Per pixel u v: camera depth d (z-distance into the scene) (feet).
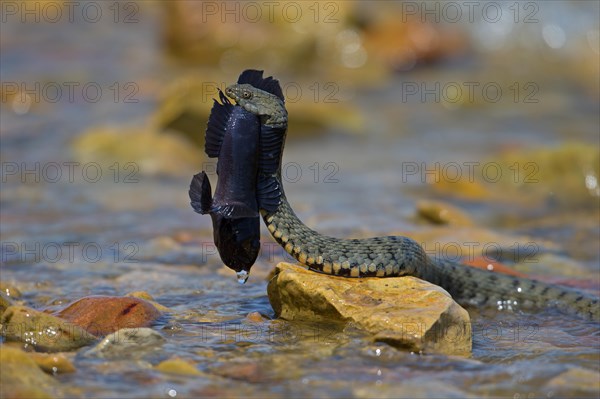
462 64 109.19
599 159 62.54
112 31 117.60
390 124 82.89
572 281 41.81
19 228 50.21
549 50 111.96
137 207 55.72
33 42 110.01
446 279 38.40
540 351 31.30
